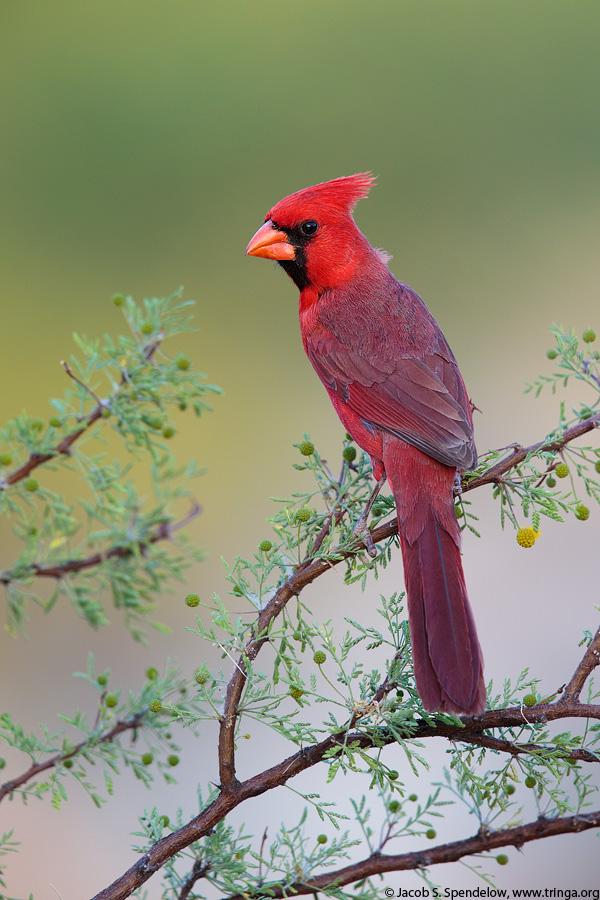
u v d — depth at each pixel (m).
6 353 14.60
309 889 4.20
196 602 4.23
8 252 15.71
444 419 6.45
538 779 4.29
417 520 5.86
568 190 16.39
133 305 3.75
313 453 5.29
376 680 4.62
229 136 16.78
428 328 7.08
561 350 5.37
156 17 17.33
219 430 13.45
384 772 4.25
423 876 4.21
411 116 16.80
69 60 17.19
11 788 3.89
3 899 4.21
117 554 3.22
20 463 3.44
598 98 16.95
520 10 17.12
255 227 15.88
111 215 15.95
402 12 17.55
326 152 16.70
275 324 14.90
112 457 11.76
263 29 17.59
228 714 4.13
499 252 15.80
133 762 4.04
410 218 16.25
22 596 3.23
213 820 4.12
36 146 16.56
